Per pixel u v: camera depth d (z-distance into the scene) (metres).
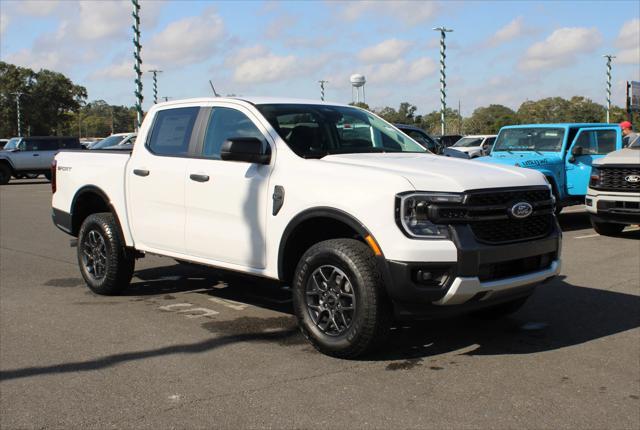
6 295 6.90
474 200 4.35
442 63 35.97
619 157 10.31
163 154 6.13
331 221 4.84
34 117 87.38
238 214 5.32
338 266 4.54
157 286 7.29
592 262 8.45
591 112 86.69
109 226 6.59
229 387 4.15
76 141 30.47
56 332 5.46
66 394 4.07
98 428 3.58
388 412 3.73
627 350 4.86
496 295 4.47
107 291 6.74
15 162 28.72
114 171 6.56
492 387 4.12
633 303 6.27
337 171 4.71
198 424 3.60
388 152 5.53
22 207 17.53
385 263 4.29
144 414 3.75
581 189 12.16
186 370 4.48
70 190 7.10
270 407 3.82
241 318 5.89
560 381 4.22
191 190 5.70
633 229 11.94
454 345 5.01
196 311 6.16
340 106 6.01
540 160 11.72
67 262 9.00
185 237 5.81
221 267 5.54
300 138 5.26
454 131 69.00
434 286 4.27
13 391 4.14
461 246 4.25
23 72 87.81
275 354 4.82
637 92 36.44
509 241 4.51
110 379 4.32
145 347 5.02
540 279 4.71
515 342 5.08
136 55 25.75
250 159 5.12
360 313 4.43
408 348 4.94
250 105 5.52
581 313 5.93
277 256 5.02
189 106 6.07
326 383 4.20
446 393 4.02
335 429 3.53
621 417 3.66
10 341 5.21
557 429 3.50
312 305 4.78
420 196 4.27
